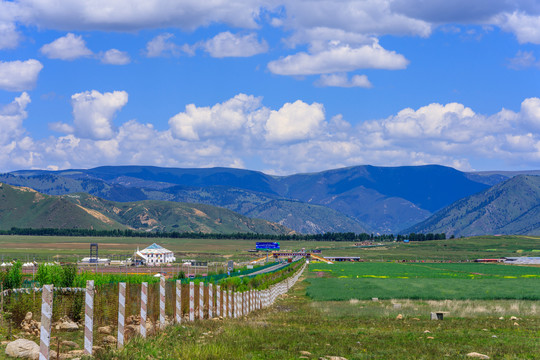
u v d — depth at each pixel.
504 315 45.47
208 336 26.50
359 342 26.98
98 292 28.41
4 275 35.28
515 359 22.14
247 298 48.12
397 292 80.69
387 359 22.19
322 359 21.67
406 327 35.78
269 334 28.08
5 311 26.86
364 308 53.03
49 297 17.78
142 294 24.59
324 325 36.94
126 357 19.84
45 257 192.62
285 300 71.38
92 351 20.72
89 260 175.00
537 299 70.19
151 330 26.28
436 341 28.22
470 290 84.94
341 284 103.81
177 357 20.55
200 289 36.31
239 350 22.39
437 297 71.50
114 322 27.83
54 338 23.45
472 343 27.41
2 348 20.00
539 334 31.92
